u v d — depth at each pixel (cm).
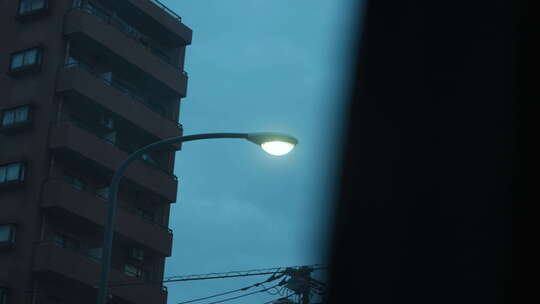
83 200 4106
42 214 4053
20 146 4181
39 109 4212
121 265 4309
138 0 4544
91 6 4434
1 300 3938
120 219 4253
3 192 4159
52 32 4319
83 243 4172
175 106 4788
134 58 4481
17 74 4312
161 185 4541
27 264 3969
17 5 4462
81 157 4156
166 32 4741
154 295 4369
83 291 4106
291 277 2492
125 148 4472
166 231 4509
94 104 4266
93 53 4394
